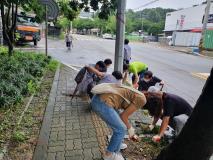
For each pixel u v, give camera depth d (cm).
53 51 1912
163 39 5062
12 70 803
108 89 384
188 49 3328
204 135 289
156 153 436
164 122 461
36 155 410
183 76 1222
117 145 390
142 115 615
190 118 301
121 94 385
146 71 673
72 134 493
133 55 2053
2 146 425
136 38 6369
